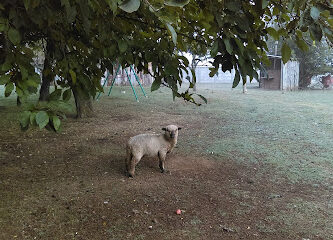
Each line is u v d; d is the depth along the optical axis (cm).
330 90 2242
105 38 240
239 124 963
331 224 377
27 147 682
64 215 388
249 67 188
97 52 281
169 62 248
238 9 173
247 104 1405
